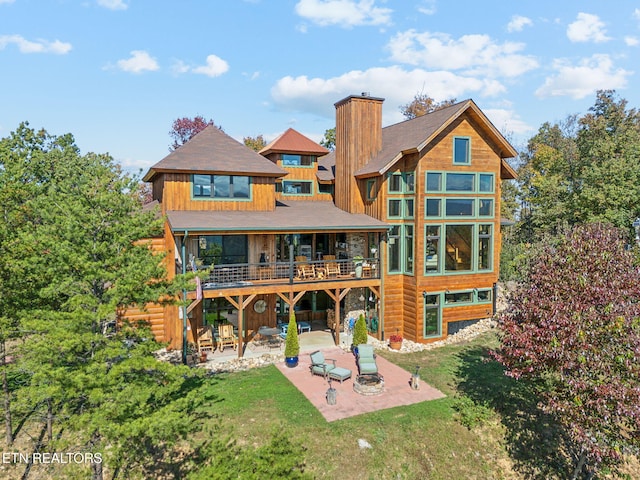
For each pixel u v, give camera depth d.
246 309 19.52
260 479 7.04
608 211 25.66
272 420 12.36
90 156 27.70
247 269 19.27
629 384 9.27
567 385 10.14
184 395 13.46
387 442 11.70
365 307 21.64
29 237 9.28
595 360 9.64
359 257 19.78
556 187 32.22
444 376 15.85
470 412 13.23
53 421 12.38
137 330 10.05
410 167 19.70
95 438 9.43
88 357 9.45
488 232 20.81
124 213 10.09
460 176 19.98
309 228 18.25
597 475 12.00
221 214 18.78
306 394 14.12
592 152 29.94
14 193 12.28
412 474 10.96
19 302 10.83
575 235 12.76
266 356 17.56
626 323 9.75
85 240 9.24
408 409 13.26
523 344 10.84
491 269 20.89
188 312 17.47
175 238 17.89
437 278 19.73
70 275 9.37
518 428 12.98
